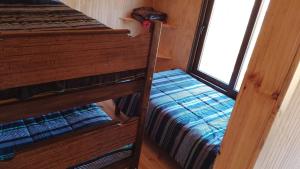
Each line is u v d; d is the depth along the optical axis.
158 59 3.33
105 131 1.13
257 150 0.56
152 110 2.04
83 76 0.90
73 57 0.84
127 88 1.11
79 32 0.81
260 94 0.53
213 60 2.76
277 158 0.64
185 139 1.75
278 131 0.56
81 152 1.09
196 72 2.93
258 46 0.52
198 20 2.75
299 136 0.66
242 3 2.38
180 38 3.03
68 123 1.30
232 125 0.61
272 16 0.48
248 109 0.56
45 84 0.86
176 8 3.01
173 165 1.95
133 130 1.25
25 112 0.86
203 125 1.81
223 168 0.66
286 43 0.47
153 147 2.14
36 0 2.21
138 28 3.36
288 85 0.48
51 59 0.79
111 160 1.28
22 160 0.92
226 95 2.52
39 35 0.73
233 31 2.50
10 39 0.69
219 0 2.58
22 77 0.76
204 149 1.62
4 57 0.70
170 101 2.11
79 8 2.84
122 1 3.12
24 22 1.55
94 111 1.46
